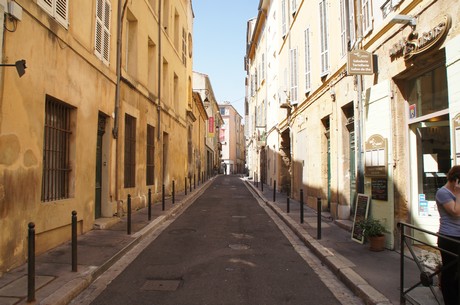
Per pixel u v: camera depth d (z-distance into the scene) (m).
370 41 8.37
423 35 6.20
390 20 6.78
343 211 10.77
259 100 34.75
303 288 5.71
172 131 20.69
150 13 15.41
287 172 23.27
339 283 5.97
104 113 10.20
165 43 18.59
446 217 4.38
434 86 6.64
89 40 9.05
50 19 7.11
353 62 7.95
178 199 18.02
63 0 7.65
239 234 9.93
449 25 5.63
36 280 5.51
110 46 10.64
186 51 26.11
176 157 22.14
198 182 31.70
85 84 8.80
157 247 8.31
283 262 7.19
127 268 6.67
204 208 15.70
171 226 11.05
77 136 8.39
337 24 11.04
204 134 42.72
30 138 6.48
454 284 4.14
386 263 6.59
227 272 6.46
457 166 4.41
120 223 10.52
